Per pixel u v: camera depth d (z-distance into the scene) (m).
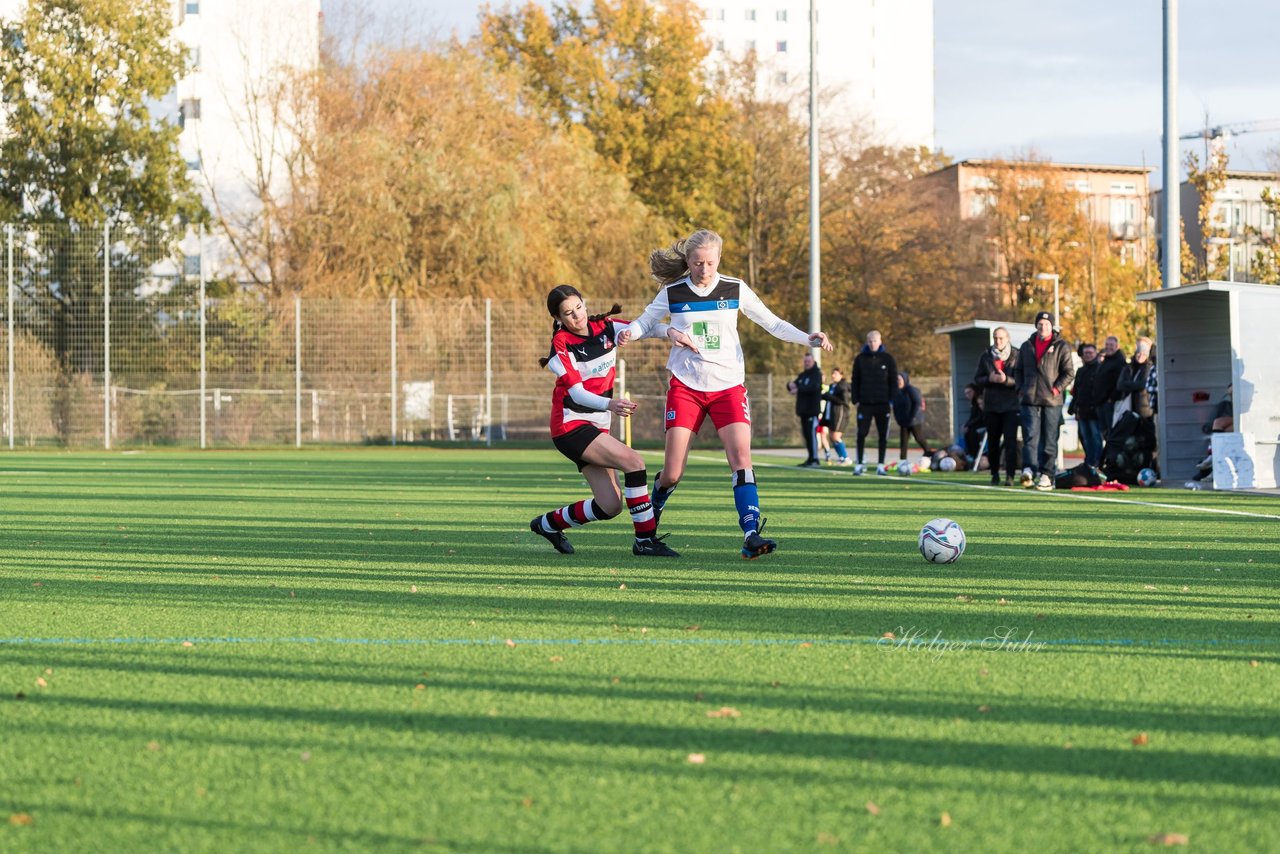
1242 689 5.36
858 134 66.25
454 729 4.68
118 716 4.88
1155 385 22.72
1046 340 20.23
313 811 3.78
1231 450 20.22
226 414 41.22
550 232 47.81
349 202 44.38
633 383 44.81
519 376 42.62
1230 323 21.00
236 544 11.38
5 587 8.53
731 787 4.00
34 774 4.14
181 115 65.81
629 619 7.14
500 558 10.21
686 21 66.50
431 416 42.22
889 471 26.27
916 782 4.06
